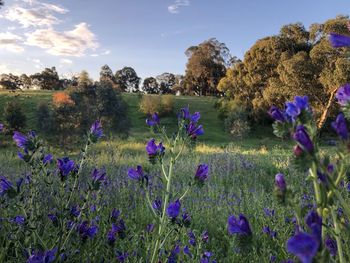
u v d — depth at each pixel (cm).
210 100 7700
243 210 651
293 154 154
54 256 255
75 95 3669
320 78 3509
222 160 1416
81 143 2080
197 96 8806
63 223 276
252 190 874
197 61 8988
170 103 6175
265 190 962
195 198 721
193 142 297
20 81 10650
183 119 296
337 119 151
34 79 10838
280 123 167
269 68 4506
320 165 148
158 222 287
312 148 150
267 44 4425
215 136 4975
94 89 3862
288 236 400
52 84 10962
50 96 7125
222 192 819
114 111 3834
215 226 585
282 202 168
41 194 373
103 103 3753
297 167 152
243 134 4506
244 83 5044
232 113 5006
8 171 705
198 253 361
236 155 1528
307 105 165
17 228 305
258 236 434
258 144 4019
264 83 4559
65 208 280
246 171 1255
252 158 1612
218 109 6500
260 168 1323
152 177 829
